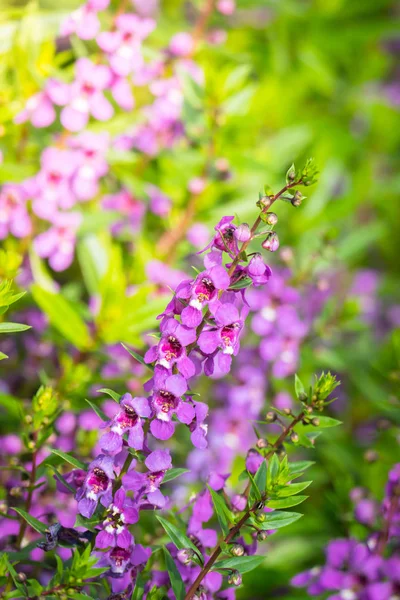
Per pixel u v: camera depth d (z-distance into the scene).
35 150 0.74
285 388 0.80
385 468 0.73
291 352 0.77
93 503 0.50
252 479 0.51
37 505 0.60
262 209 0.50
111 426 0.50
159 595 0.52
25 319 0.74
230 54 0.77
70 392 0.66
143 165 0.77
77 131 0.72
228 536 0.51
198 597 0.51
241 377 0.79
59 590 0.51
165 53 0.76
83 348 0.70
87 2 0.70
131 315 0.69
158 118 0.75
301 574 0.65
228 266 0.51
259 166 0.76
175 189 0.78
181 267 0.80
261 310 0.76
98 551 0.51
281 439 0.55
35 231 0.73
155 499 0.50
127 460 0.51
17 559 0.55
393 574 0.61
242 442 0.77
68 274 0.85
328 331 0.81
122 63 0.70
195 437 0.50
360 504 0.66
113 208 0.77
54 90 0.69
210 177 0.76
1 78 0.70
